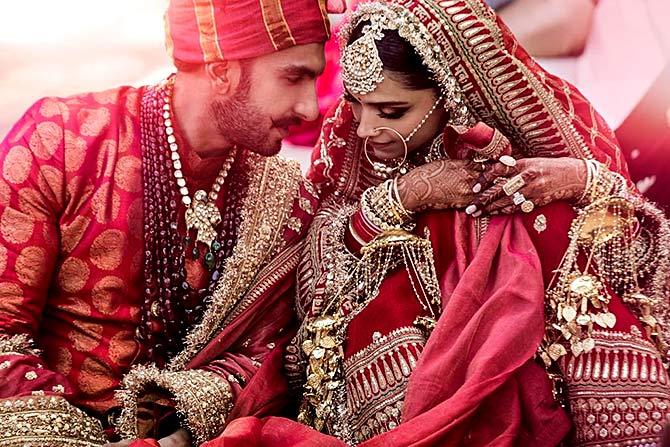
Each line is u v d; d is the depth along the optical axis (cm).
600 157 286
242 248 290
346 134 296
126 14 422
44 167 272
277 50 271
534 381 253
